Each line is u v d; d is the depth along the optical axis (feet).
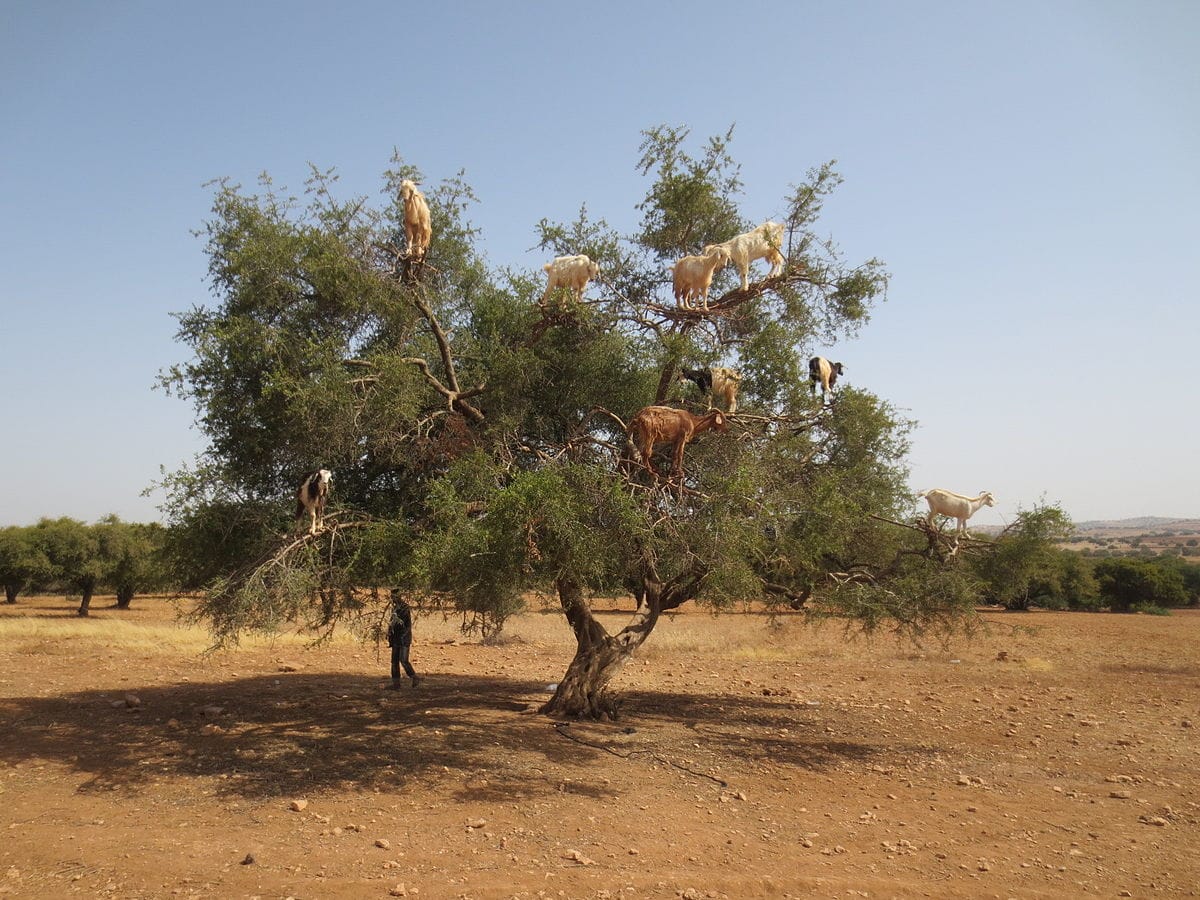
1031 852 24.76
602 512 29.73
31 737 36.14
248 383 35.83
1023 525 40.96
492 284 42.34
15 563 122.83
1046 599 180.75
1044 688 58.80
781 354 40.70
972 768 35.35
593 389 41.88
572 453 36.27
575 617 42.65
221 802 27.27
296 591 29.63
